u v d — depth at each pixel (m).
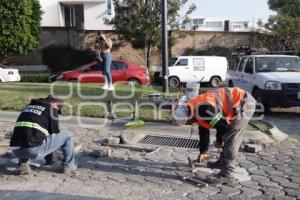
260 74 12.53
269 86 11.92
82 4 36.66
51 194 5.11
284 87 11.86
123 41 30.16
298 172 6.25
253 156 7.06
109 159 6.67
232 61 29.14
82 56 29.97
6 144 7.19
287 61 13.39
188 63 25.58
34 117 5.59
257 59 13.34
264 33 32.44
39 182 5.51
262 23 32.78
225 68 25.94
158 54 30.30
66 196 5.05
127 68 20.45
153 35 28.56
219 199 5.08
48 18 36.69
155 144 7.69
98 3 36.53
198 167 6.25
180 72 25.42
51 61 29.73
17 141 5.52
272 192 5.38
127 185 5.50
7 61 28.98
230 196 5.19
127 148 7.34
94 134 8.34
